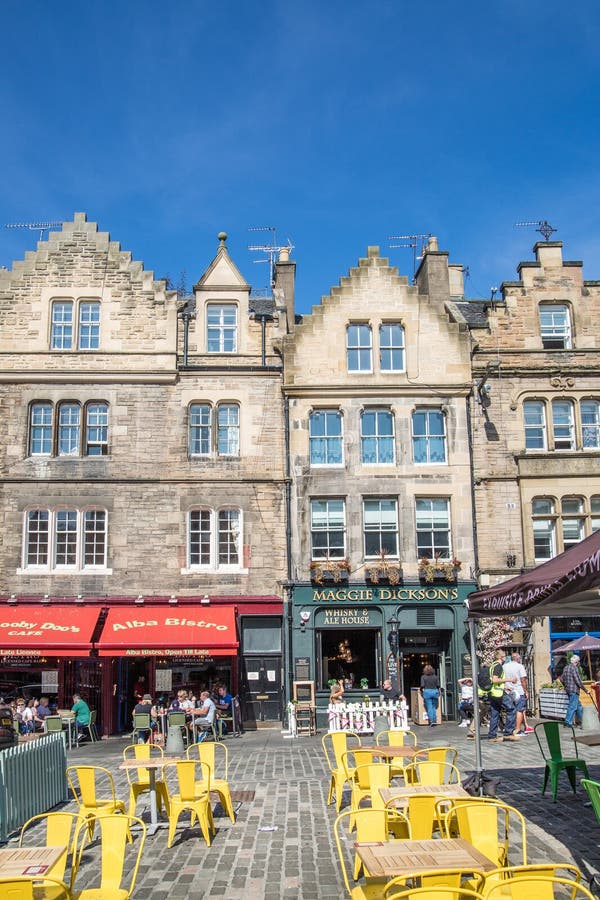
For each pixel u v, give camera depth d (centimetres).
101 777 1778
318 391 2806
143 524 2717
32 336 2812
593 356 2884
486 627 2647
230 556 2723
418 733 2278
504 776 1534
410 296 2883
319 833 1166
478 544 2739
